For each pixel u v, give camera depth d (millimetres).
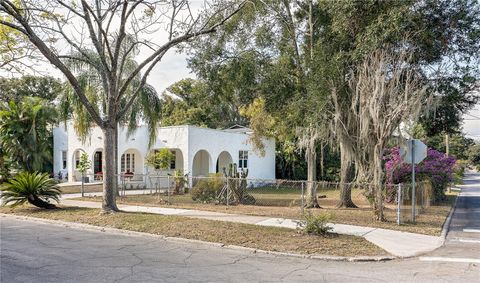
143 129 29250
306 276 7504
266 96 18812
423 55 14539
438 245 10555
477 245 10719
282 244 10078
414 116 12828
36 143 21984
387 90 13273
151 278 7105
